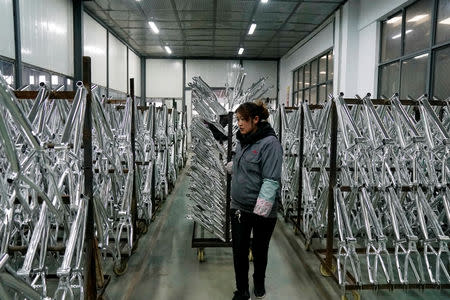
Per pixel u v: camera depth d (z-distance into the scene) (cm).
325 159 304
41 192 169
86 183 178
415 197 240
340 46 688
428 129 240
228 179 280
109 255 263
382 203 300
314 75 909
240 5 685
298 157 358
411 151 261
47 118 221
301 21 794
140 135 362
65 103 237
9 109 139
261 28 856
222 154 307
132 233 278
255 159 195
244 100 317
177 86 1240
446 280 243
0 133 137
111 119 281
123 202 267
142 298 227
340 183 299
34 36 505
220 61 1239
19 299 157
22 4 470
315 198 321
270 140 192
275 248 317
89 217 180
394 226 231
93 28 752
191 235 347
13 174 154
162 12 734
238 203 205
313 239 333
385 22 557
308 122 329
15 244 219
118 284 243
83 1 666
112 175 270
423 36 456
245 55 1211
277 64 1259
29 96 182
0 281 123
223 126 312
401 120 248
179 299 227
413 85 479
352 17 639
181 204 464
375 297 226
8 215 171
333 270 240
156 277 257
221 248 314
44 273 183
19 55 455
